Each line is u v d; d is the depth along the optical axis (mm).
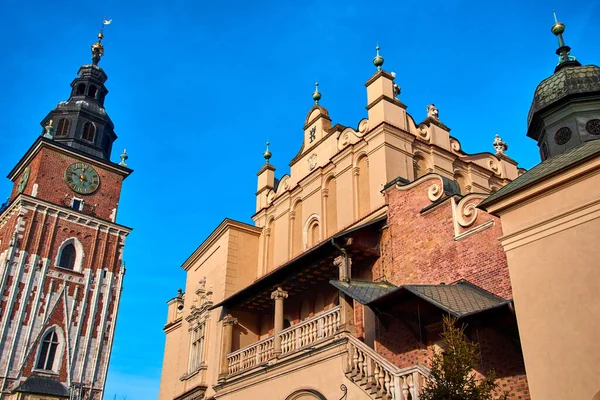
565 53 17844
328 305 24609
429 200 20500
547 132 16875
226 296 30734
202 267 35312
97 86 77938
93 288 63812
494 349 15914
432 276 19219
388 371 15750
